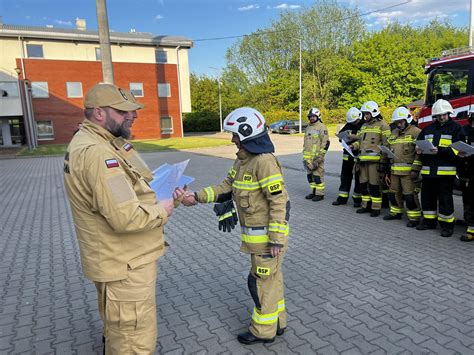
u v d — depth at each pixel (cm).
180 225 659
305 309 357
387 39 4034
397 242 538
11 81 2747
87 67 2970
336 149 1970
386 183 657
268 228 276
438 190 550
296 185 1001
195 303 377
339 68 4306
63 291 414
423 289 392
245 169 279
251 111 274
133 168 225
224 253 516
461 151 493
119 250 214
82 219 212
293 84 4528
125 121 225
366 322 332
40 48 2822
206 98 5269
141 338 225
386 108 3731
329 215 696
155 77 3247
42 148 2575
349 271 442
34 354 302
